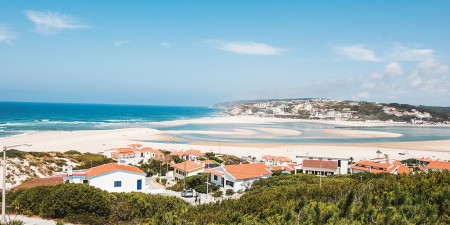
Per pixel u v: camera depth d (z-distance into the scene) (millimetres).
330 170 81125
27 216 30359
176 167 74062
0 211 30750
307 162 83938
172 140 153375
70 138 142875
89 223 29547
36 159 74688
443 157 126750
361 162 88750
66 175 49719
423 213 22391
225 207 31047
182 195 54781
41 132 162125
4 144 116062
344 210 23719
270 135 189750
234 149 130625
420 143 168250
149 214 31969
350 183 36656
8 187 54531
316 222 22469
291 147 141500
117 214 30750
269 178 62781
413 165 103375
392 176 33531
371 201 25141
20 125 199500
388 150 140250
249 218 26219
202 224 25109
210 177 67562
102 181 47969
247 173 65375
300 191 33094
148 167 82938
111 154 94375
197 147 130875
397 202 24703
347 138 186625
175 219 26062
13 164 66312
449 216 22250
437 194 24625
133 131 179875
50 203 30422
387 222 21062
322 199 29281
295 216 23656
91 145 125375
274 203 28703
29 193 32344
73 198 30359
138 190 50875
